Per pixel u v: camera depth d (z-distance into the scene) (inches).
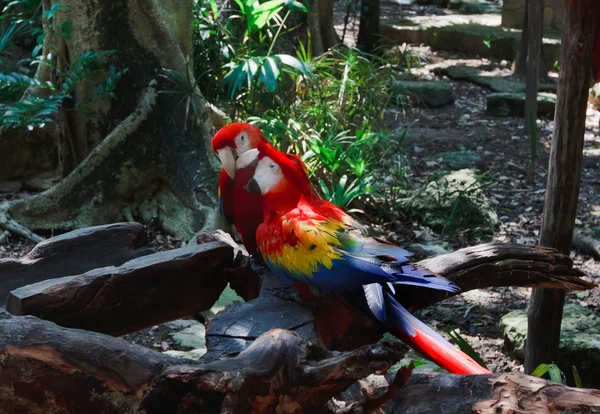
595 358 170.1
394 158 286.0
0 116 237.1
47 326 88.4
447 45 484.1
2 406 90.0
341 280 97.3
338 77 286.4
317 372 75.9
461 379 84.6
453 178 269.9
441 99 388.2
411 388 85.7
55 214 238.1
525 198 280.7
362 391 87.0
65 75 239.9
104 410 85.1
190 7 251.0
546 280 125.4
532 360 163.0
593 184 294.8
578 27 144.0
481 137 343.9
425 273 95.9
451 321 200.1
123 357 83.5
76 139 254.8
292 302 108.2
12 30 260.2
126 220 243.3
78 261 124.5
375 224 253.0
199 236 130.5
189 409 77.2
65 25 238.2
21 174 265.4
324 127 255.9
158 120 242.5
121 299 111.2
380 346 72.3
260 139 112.4
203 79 269.4
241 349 94.7
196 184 236.5
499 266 123.0
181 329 187.3
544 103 378.0
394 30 494.3
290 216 102.0
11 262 121.2
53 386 86.5
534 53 334.6
